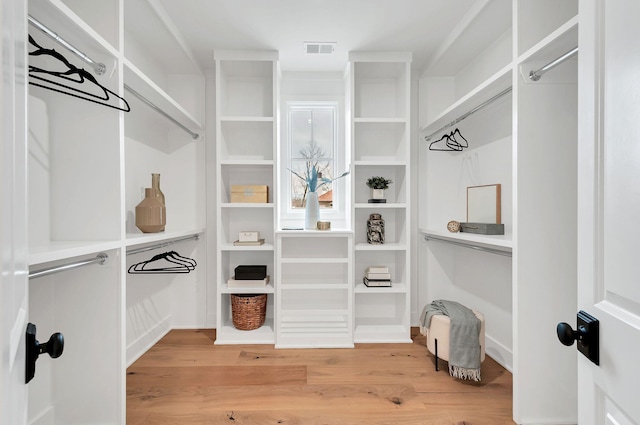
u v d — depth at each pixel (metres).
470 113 2.36
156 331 2.98
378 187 3.13
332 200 3.44
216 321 3.17
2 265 0.43
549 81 1.79
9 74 0.48
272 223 3.33
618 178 0.67
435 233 2.91
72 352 1.67
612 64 0.69
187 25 2.53
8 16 0.48
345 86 3.33
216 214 3.06
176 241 2.78
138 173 2.67
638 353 0.61
